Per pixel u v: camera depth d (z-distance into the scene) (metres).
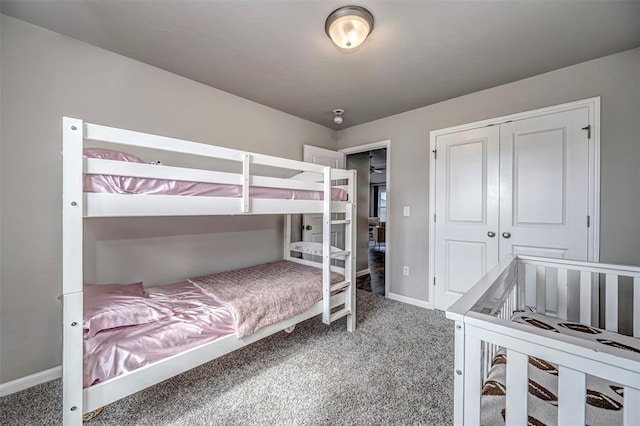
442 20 1.60
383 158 6.27
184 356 1.35
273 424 1.35
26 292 1.67
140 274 2.13
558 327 1.44
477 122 2.62
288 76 2.31
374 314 2.80
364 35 1.61
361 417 1.39
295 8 1.52
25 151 1.66
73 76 1.82
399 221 3.23
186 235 2.39
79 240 1.05
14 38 1.62
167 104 2.25
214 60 2.08
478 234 2.62
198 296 1.81
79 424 1.05
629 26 1.64
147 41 1.84
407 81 2.39
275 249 3.14
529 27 1.66
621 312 1.94
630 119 1.90
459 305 0.89
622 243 1.93
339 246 3.82
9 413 1.44
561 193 2.18
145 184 1.26
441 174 2.87
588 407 0.88
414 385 1.65
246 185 1.61
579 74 2.09
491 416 0.87
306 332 2.38
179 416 1.40
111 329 1.25
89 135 1.08
